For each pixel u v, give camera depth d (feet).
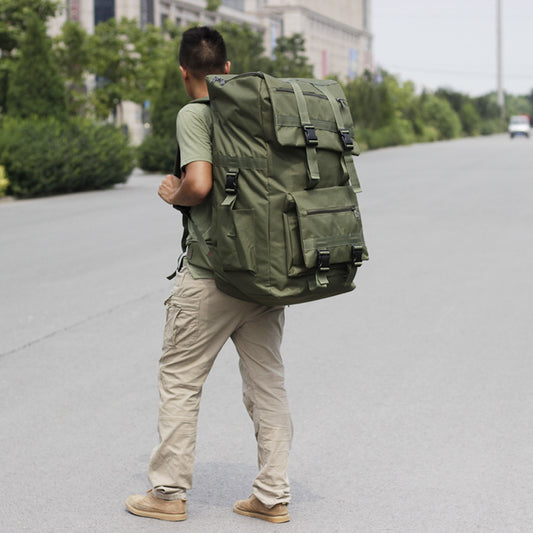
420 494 17.34
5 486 17.72
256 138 14.19
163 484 15.93
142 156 136.46
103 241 56.49
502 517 16.28
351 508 16.69
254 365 15.84
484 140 337.11
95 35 169.89
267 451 15.96
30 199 91.81
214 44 15.90
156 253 50.98
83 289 39.96
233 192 14.33
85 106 173.88
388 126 271.69
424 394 23.90
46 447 19.98
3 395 24.00
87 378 25.64
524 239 55.52
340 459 19.24
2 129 97.04
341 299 37.11
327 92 15.20
